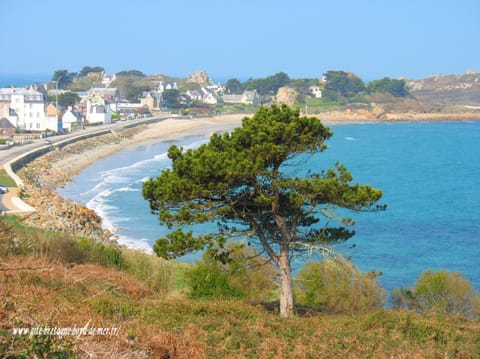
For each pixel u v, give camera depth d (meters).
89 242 35.97
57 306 19.45
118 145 153.38
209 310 24.48
